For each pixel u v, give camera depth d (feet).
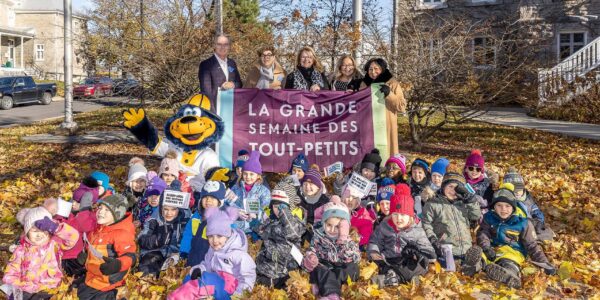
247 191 19.80
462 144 45.65
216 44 25.43
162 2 39.22
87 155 40.40
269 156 25.07
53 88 108.06
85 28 41.91
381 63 25.99
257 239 19.48
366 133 25.49
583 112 61.16
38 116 81.30
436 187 20.56
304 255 16.72
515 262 17.70
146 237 17.67
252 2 61.21
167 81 39.17
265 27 44.91
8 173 34.88
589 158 38.96
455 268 17.95
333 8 52.06
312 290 15.93
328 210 16.19
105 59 40.81
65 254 16.51
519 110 75.36
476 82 37.70
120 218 15.93
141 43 38.47
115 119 69.15
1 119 76.69
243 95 25.16
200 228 16.98
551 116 64.44
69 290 15.81
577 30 80.02
